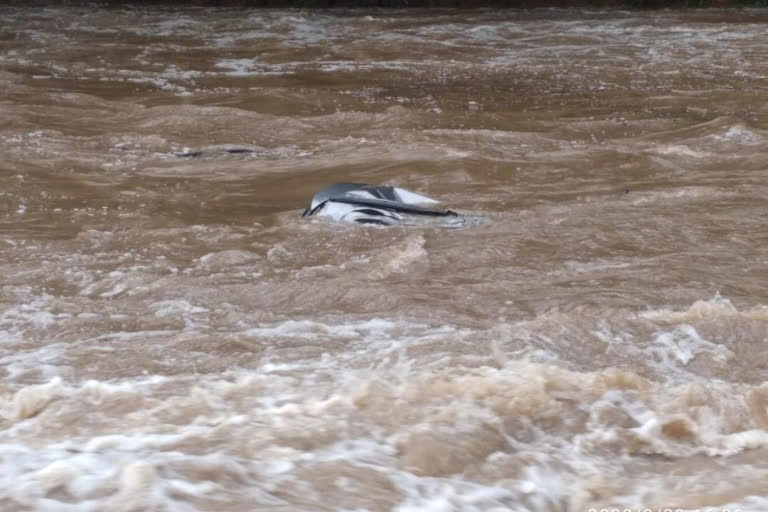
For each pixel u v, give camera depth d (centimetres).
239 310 749
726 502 462
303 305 759
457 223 977
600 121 1532
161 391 571
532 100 1720
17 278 815
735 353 664
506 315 733
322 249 902
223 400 556
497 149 1350
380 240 923
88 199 1095
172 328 708
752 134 1420
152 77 1958
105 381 597
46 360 632
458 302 756
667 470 510
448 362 619
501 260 866
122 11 2997
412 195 1062
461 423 532
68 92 1752
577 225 964
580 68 2047
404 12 3014
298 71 2025
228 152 1345
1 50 2244
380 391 564
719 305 739
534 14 2933
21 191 1113
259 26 2703
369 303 758
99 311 745
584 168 1237
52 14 2897
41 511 404
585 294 769
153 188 1148
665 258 862
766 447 540
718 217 991
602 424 551
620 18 2822
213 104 1680
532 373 595
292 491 439
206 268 857
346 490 446
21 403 552
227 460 463
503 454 510
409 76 1967
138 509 407
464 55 2242
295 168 1245
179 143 1396
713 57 2159
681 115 1579
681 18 2798
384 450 497
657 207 1039
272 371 610
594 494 476
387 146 1333
